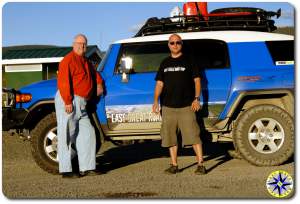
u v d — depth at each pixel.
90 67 5.57
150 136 5.80
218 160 6.38
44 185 4.98
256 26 6.04
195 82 5.33
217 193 4.39
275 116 5.57
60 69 5.27
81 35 5.38
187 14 6.41
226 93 5.71
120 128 5.79
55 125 5.68
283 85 5.69
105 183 4.98
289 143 5.54
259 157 5.59
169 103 5.38
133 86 5.75
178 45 5.29
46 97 5.71
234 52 5.82
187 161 6.35
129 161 6.57
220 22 6.07
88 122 5.49
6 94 5.74
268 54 5.82
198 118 5.73
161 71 5.42
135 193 4.48
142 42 5.88
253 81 5.70
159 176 5.29
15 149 8.11
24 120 5.72
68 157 5.36
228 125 5.82
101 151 7.80
